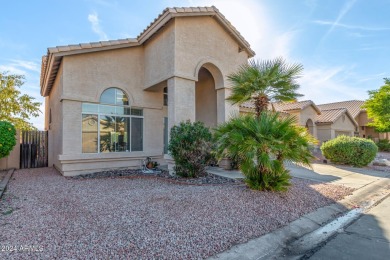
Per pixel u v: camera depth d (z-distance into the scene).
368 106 27.98
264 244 4.69
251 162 7.18
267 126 7.04
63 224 5.06
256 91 9.84
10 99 19.28
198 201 6.45
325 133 29.31
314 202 7.16
